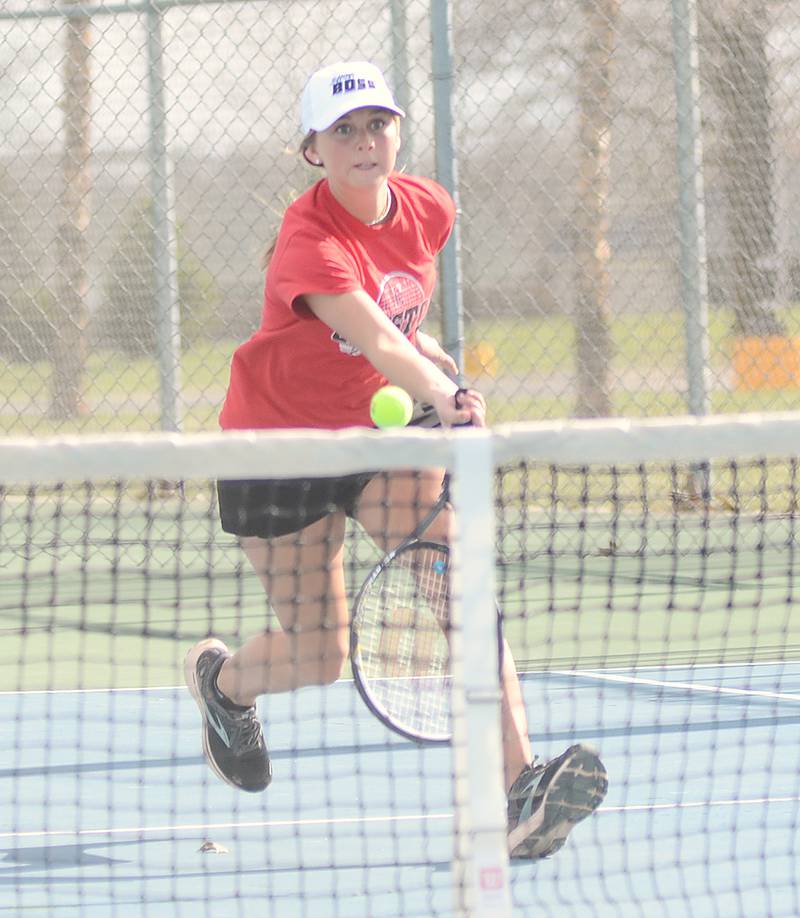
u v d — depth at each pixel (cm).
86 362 3142
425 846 1238
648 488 2791
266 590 1316
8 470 801
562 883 1154
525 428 810
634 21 2827
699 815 1338
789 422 845
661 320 2914
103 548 2691
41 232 3031
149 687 1930
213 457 806
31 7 2695
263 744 1344
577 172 2870
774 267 2912
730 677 1934
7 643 2200
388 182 1300
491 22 2711
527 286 2942
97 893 1152
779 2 2891
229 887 1160
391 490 1276
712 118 2902
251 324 2914
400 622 1305
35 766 1538
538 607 2341
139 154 2925
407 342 1194
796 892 1119
